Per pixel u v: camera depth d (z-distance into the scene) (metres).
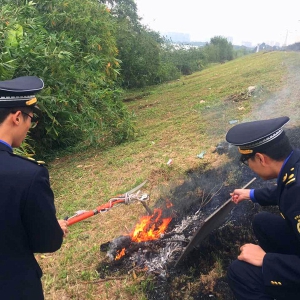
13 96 1.50
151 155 5.74
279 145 1.84
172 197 3.96
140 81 17.98
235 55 36.50
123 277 2.85
